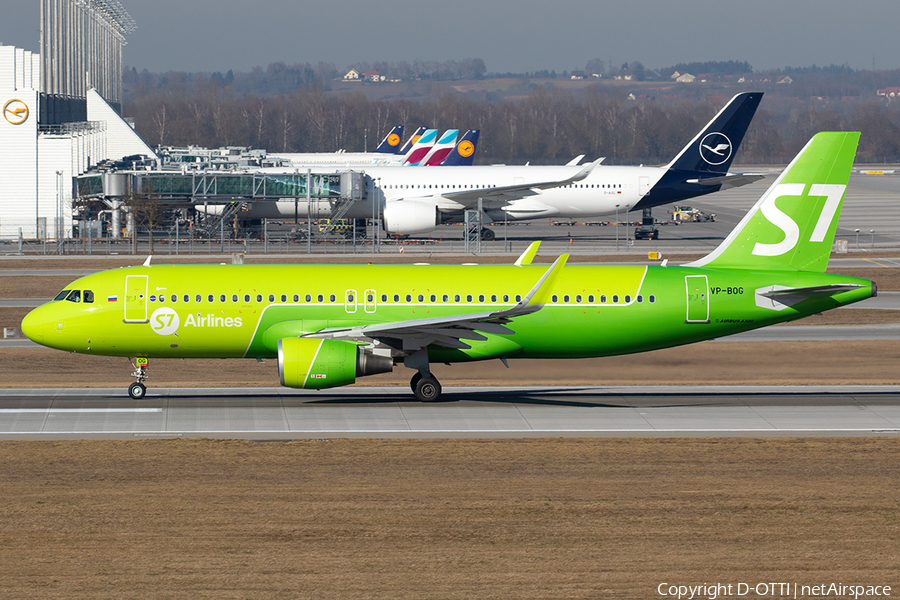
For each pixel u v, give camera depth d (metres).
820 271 174.50
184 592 87.12
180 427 147.88
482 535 101.19
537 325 168.50
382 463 127.25
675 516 107.31
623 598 86.94
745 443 138.50
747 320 171.50
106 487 115.94
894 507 110.56
